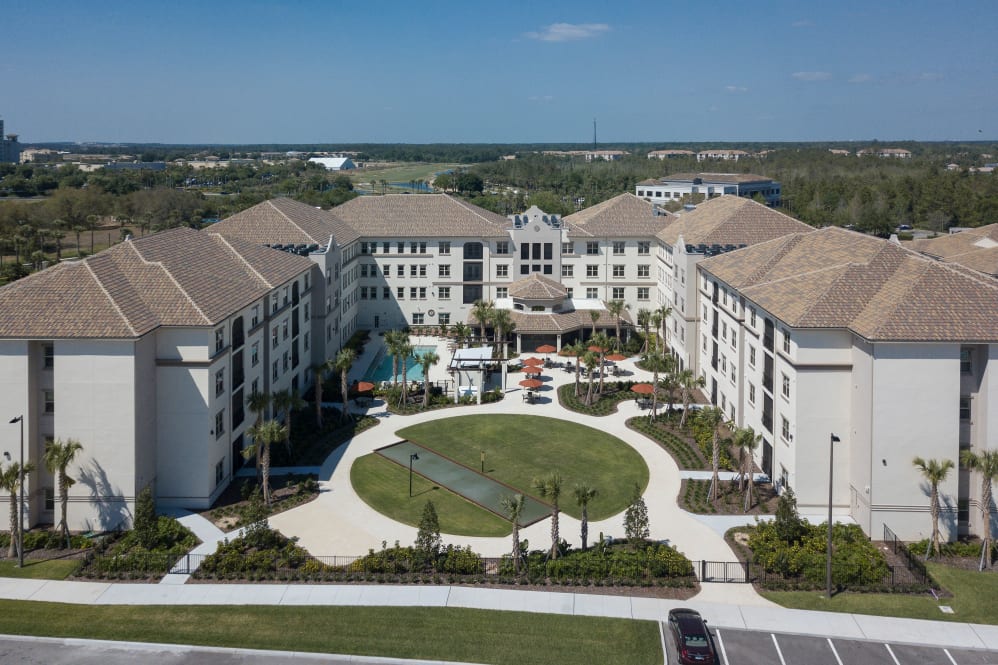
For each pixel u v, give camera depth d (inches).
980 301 1946.4
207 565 1777.8
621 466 2492.6
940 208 7426.2
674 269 3727.9
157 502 2135.8
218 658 1464.1
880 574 1728.6
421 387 3336.6
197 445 2122.3
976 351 1919.3
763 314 2362.2
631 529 1845.5
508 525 2066.9
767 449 2354.8
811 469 2085.4
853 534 1927.9
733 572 1792.6
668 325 3858.3
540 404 3157.0
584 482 2361.0
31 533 1937.7
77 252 6200.8
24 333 1910.7
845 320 2038.6
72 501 1987.0
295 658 1466.5
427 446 2672.2
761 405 2407.7
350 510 2150.6
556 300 3971.5
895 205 7854.3
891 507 1934.1
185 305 2128.4
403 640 1519.4
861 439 1989.4
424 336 4333.2
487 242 4387.3
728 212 3661.4
